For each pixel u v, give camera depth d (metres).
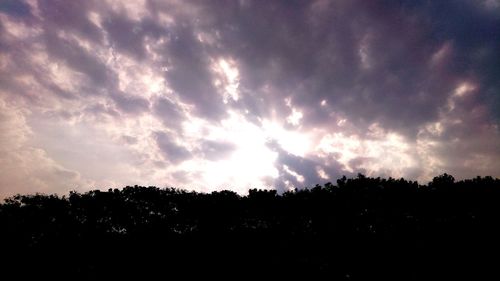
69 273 27.92
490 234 25.36
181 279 28.19
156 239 28.94
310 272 28.00
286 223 29.58
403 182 29.19
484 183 27.14
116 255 28.31
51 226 28.25
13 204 28.55
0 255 26.89
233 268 28.33
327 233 28.62
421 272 25.83
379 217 28.16
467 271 25.02
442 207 27.08
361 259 27.28
